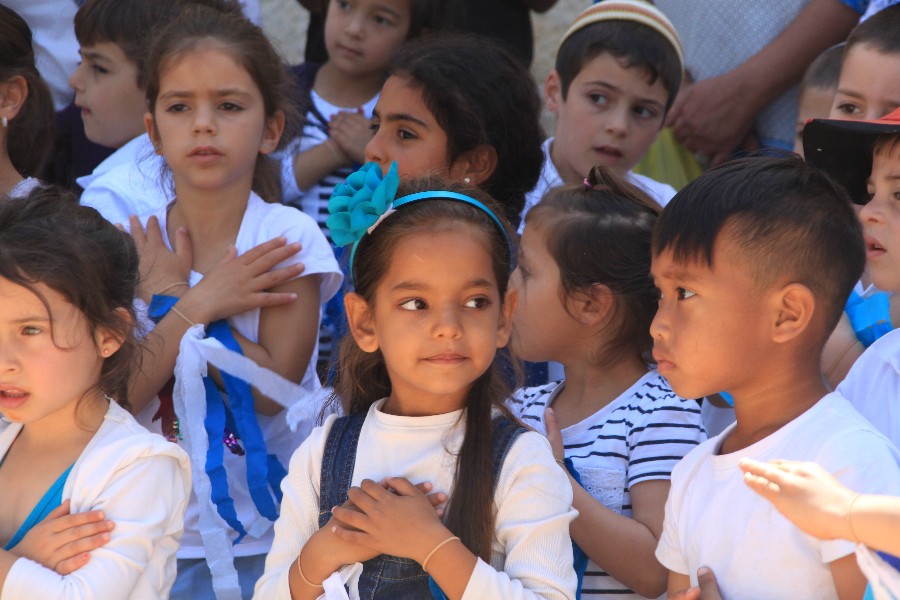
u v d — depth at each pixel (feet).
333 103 29.55
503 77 24.13
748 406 14.48
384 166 23.82
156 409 20.93
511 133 24.02
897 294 20.01
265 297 21.22
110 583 15.26
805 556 13.29
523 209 25.05
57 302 15.84
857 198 17.31
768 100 29.01
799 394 14.24
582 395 19.36
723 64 29.81
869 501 12.09
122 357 17.43
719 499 14.29
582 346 19.40
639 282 19.02
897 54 21.79
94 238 16.65
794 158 14.89
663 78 26.78
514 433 15.81
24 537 15.64
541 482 15.37
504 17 31.50
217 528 19.83
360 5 28.76
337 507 15.38
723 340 13.97
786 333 13.93
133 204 23.61
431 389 15.29
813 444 13.67
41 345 15.79
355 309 16.43
